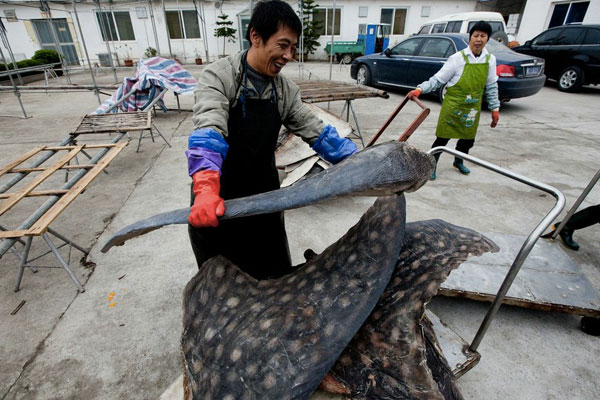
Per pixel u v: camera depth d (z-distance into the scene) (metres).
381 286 0.85
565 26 8.06
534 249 2.18
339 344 0.80
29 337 1.78
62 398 1.49
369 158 0.69
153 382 1.56
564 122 5.66
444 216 2.93
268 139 1.28
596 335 1.76
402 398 0.83
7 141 4.94
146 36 14.75
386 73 7.84
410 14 15.27
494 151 4.39
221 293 1.02
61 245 2.36
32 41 13.99
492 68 3.17
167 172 3.86
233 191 1.35
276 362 0.81
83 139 5.04
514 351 1.69
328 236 2.65
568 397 1.49
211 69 1.13
